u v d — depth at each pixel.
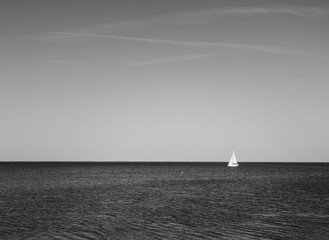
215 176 151.38
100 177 139.25
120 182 111.00
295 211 51.06
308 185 98.75
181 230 37.91
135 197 68.38
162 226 39.88
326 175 157.50
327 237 35.22
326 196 70.31
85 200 62.88
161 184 103.31
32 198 64.94
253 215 47.34
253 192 78.88
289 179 128.12
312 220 43.88
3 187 87.69
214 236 35.38
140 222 42.06
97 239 33.84
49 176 141.38
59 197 67.06
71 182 108.56
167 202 60.81
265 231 37.66
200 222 42.28
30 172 176.00
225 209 52.75
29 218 43.88
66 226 39.44
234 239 34.25
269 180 122.06
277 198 67.06
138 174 168.00
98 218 44.44
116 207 54.22
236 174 170.38
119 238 34.31
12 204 56.41
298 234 36.44
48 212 48.72
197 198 67.06
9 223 40.62
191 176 151.38
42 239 33.59
